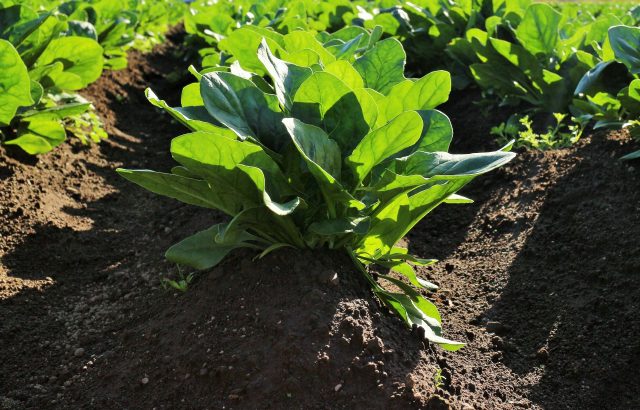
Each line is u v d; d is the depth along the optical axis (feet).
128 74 7.27
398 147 3.07
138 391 3.11
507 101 5.22
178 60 8.45
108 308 3.69
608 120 4.27
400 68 3.56
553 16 4.75
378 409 2.93
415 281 3.35
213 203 3.21
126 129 6.12
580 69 4.67
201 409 2.98
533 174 4.38
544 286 3.65
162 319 3.37
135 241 4.33
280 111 3.20
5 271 3.88
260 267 3.27
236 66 3.45
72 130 5.23
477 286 3.80
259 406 2.93
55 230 4.22
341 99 3.15
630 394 3.16
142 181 3.13
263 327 3.09
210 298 3.29
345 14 6.55
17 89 3.79
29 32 4.33
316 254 3.29
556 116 4.56
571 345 3.35
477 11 5.70
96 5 5.95
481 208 4.42
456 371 3.24
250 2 7.25
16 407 3.16
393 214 3.24
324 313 3.09
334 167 3.08
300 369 2.97
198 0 8.26
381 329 3.15
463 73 5.86
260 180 2.93
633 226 3.69
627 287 3.48
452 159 3.09
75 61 4.70
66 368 3.32
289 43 3.90
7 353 3.42
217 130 3.14
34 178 4.57
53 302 3.75
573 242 3.78
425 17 5.88
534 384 3.24
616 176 3.97
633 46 3.98
